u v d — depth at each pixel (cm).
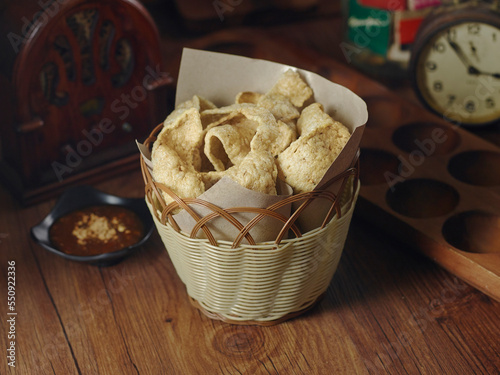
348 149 51
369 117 75
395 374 55
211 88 60
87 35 67
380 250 65
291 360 56
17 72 64
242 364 56
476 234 63
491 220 63
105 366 57
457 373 55
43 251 66
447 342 57
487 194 65
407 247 65
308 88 58
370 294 61
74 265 65
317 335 58
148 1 91
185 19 86
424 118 73
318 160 53
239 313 57
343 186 53
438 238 61
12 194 72
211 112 56
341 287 62
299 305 58
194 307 61
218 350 57
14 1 65
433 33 72
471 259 59
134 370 56
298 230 52
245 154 55
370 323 59
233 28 88
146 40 69
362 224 68
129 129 73
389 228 64
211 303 58
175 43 85
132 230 65
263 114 55
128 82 71
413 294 61
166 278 63
